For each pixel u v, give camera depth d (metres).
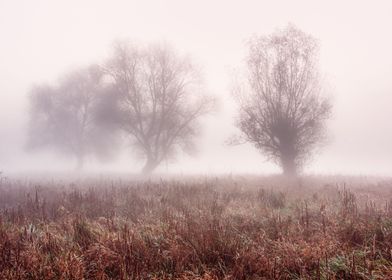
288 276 5.14
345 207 8.98
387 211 8.63
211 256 5.75
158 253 5.78
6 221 8.49
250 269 5.32
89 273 5.36
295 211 9.35
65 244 6.38
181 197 12.18
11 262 5.48
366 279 4.82
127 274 5.10
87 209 10.30
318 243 6.28
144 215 9.14
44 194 14.48
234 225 7.72
